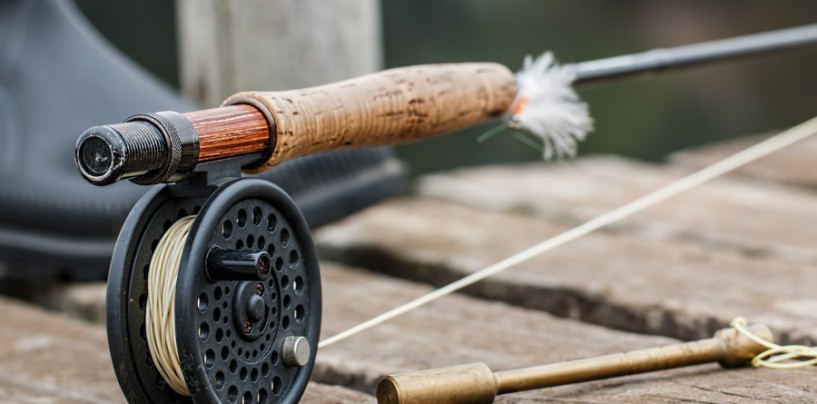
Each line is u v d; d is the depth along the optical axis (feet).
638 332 3.34
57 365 3.13
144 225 2.35
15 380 3.02
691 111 11.22
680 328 3.26
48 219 3.72
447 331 3.22
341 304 3.55
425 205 5.09
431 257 3.98
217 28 4.34
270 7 4.31
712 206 4.85
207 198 2.32
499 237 4.33
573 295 3.49
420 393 2.43
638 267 3.71
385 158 4.12
